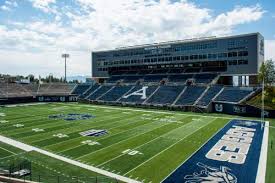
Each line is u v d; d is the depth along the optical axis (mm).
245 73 61844
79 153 25438
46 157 24281
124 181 18875
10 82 85938
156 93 66438
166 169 21188
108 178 19391
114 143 28922
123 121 42406
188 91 62406
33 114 50344
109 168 21500
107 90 76938
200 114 50500
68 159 23734
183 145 28031
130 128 36844
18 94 76188
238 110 49562
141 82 76688
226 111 51719
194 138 31016
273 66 56375
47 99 77938
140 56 80938
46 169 21281
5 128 36844
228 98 53406
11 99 71438
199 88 61938
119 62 86062
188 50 70938
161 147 27344
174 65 74875
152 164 22359
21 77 138500
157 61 77188
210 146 27609
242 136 31953
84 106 64750
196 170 20922
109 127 37562
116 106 64625
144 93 68375
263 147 27141
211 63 68750
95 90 79625
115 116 47750
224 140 30031
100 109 58312
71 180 19016
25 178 19266
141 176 19797
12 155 24875
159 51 76562
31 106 65000
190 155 24656
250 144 28297
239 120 43312
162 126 38219
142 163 22625
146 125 39000
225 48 64625
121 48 85438
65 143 28969
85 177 19609
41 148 27141
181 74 73438
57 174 20203
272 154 24844
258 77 58031
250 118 45500
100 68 91188
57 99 78500
